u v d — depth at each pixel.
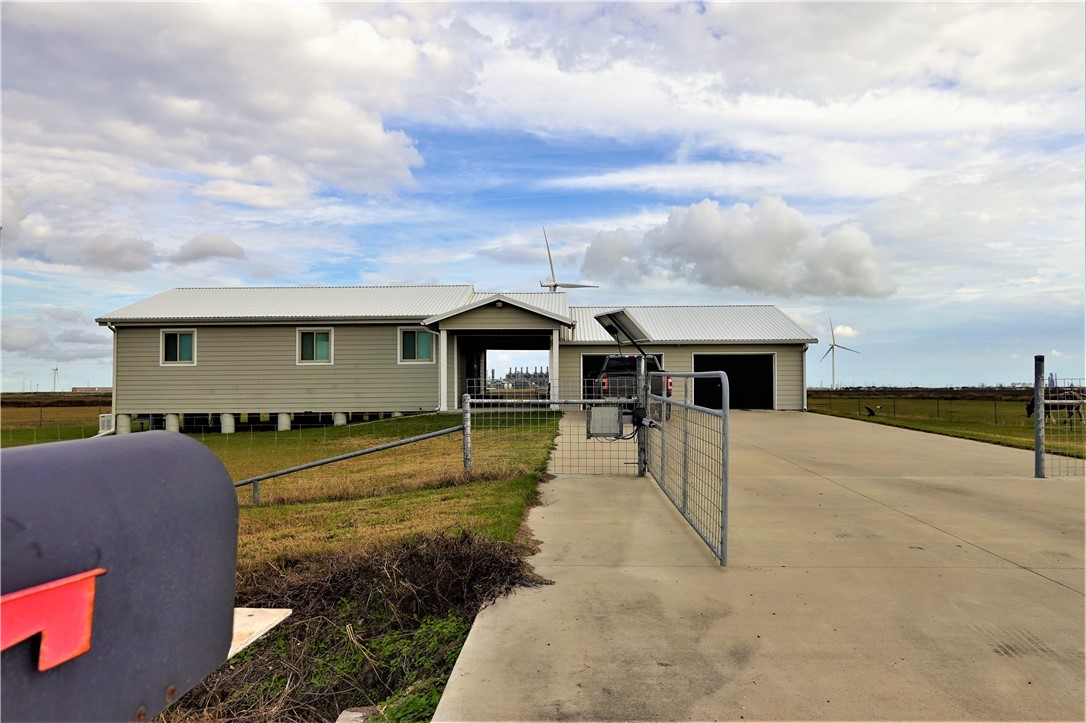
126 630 1.58
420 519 5.70
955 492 7.00
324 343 19.66
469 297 21.86
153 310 20.02
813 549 4.79
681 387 21.73
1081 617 3.50
